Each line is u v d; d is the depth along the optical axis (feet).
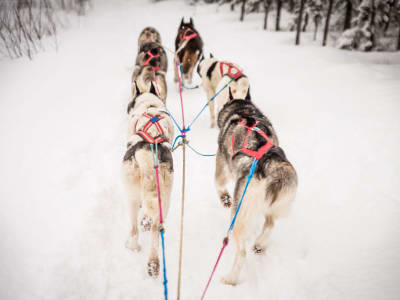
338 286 8.36
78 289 8.66
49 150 15.47
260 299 8.68
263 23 57.11
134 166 9.07
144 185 8.61
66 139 16.75
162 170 8.87
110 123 19.19
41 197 11.97
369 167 13.37
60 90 23.20
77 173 13.88
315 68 29.58
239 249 8.85
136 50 37.37
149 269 9.02
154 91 13.44
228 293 8.98
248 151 9.07
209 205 13.06
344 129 17.15
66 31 43.04
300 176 13.97
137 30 48.98
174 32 48.44
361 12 39.99
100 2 74.02
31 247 9.59
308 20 52.85
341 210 11.31
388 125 16.62
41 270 8.80
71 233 10.30
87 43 37.73
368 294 7.86
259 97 23.79
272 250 10.35
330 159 14.66
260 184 8.34
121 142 17.31
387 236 9.66
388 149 14.42
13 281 8.32
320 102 21.49
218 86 17.16
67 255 9.46
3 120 18.07
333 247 9.79
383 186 12.05
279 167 8.38
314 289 8.50
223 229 11.71
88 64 30.09
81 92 23.43
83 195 12.37
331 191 12.48
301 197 12.63
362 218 10.64
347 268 8.87
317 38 47.75
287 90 24.70
